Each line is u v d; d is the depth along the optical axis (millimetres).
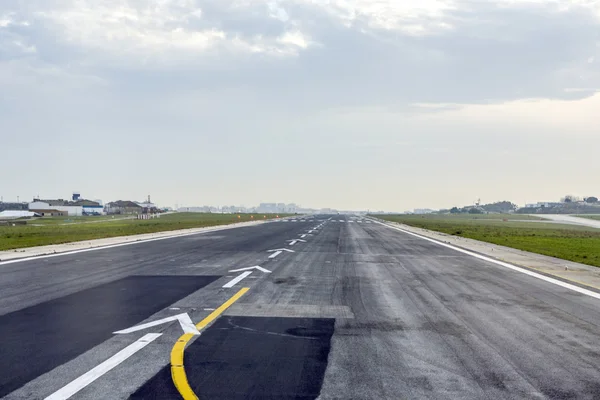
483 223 84500
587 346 7270
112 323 8477
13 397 5164
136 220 94250
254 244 26344
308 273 15062
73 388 5426
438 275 14875
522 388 5547
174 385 5539
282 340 7465
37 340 7375
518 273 15477
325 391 5402
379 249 23766
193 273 14953
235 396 5238
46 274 14594
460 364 6371
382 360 6523
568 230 59625
